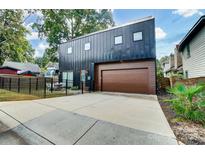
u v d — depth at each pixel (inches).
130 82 389.1
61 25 822.5
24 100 249.8
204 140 94.1
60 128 124.6
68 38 874.1
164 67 1203.9
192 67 407.2
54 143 101.7
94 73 455.8
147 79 362.6
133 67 386.0
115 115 154.2
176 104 146.6
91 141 101.0
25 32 609.0
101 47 441.1
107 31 431.8
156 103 228.1
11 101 237.8
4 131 123.5
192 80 276.5
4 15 417.7
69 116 152.3
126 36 394.0
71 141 103.0
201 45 332.8
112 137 104.6
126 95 336.2
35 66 1188.5
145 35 363.9
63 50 563.8
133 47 379.9
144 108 189.2
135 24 381.1
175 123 127.5
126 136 104.5
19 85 415.8
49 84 477.7
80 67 494.3
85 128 121.6
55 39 826.8
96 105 207.9
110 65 427.8
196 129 112.8
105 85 436.1
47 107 193.5
